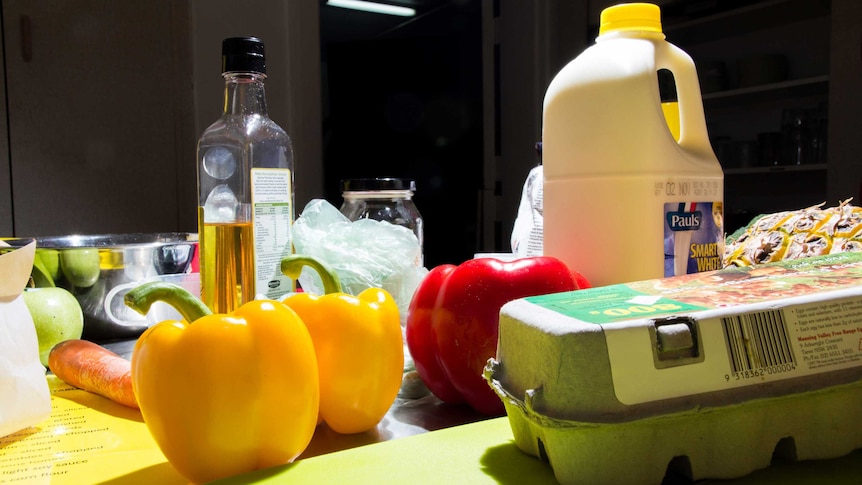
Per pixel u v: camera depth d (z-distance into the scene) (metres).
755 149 1.82
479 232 2.36
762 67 1.76
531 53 2.19
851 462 0.38
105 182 1.79
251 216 0.56
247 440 0.39
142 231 1.85
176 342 0.38
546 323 0.35
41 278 0.65
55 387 0.53
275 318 0.40
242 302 0.55
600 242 0.50
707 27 1.94
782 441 0.38
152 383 0.38
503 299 0.46
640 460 0.35
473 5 2.31
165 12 1.82
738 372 0.35
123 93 1.79
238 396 0.38
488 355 0.47
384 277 0.64
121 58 1.78
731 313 0.36
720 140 1.88
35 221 1.73
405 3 2.27
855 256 0.45
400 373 0.46
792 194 1.88
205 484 0.37
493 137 2.33
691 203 0.50
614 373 0.34
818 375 0.36
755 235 0.64
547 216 0.53
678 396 0.34
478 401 0.48
